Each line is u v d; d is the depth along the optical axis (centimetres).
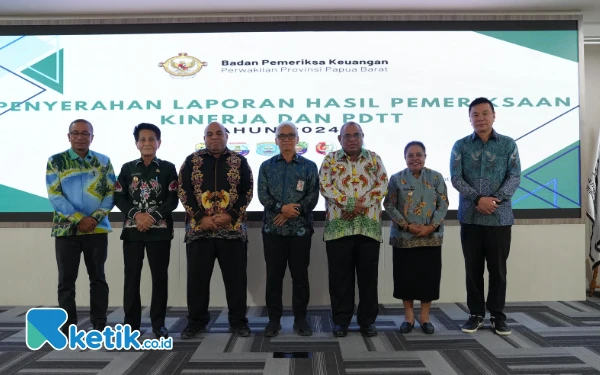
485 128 297
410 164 304
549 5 380
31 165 383
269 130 384
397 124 385
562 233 386
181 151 383
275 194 300
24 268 383
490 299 299
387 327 316
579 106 388
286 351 267
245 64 385
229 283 298
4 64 385
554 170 387
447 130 386
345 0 370
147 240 284
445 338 289
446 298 384
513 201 386
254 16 385
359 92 386
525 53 388
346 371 237
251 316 349
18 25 386
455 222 383
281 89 385
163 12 386
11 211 383
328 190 294
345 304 297
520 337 290
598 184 413
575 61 388
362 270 296
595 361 248
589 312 350
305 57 385
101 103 384
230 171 295
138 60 384
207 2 369
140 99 383
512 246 386
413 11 389
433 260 298
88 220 288
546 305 372
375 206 298
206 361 252
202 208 291
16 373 237
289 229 296
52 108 384
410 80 387
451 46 387
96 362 252
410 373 233
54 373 237
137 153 383
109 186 304
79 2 365
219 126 296
